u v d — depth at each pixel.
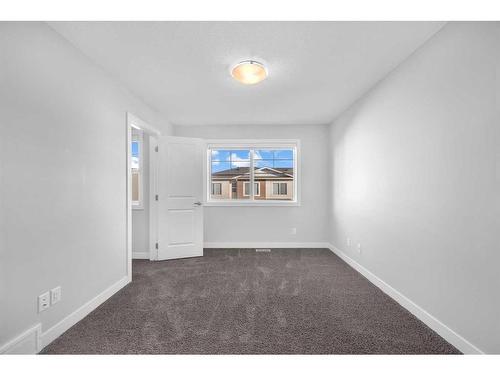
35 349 1.62
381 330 1.88
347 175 3.67
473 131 1.54
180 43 2.04
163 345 1.70
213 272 3.25
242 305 2.30
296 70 2.51
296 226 4.62
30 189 1.60
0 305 1.42
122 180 2.78
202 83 2.81
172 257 3.91
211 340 1.76
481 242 1.49
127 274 2.85
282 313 2.15
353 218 3.45
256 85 2.87
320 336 1.80
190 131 4.61
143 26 1.82
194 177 4.11
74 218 2.01
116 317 2.08
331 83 2.80
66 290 1.91
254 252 4.28
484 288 1.48
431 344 1.71
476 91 1.52
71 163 1.98
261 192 4.76
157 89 2.96
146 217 4.02
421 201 2.04
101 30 1.85
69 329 1.90
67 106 1.95
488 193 1.45
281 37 1.97
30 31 1.62
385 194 2.60
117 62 2.33
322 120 4.32
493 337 1.43
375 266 2.83
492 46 1.42
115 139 2.65
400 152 2.34
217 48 2.12
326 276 3.08
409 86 2.20
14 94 1.50
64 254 1.90
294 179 4.69
